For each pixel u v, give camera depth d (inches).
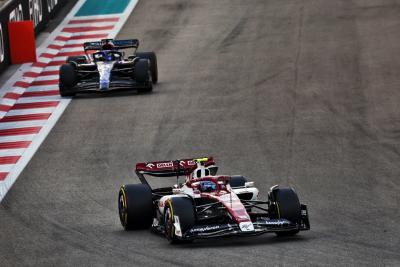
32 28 4633.4
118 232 2219.5
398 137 3159.5
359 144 3090.6
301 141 3152.1
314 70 4205.2
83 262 1931.6
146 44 4938.5
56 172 2955.2
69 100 3944.4
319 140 3154.5
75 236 2204.7
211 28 5167.3
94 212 2477.9
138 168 2289.6
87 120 3597.4
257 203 2096.5
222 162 2955.2
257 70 4261.8
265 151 3056.1
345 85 3924.7
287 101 3708.2
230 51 4662.9
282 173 2805.1
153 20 5433.1
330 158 2942.9
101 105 3821.4
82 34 5211.6
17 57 4633.4
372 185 2635.3
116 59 4072.3
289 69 4244.6
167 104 3769.7
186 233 1958.7
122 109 3730.3
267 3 5664.4
